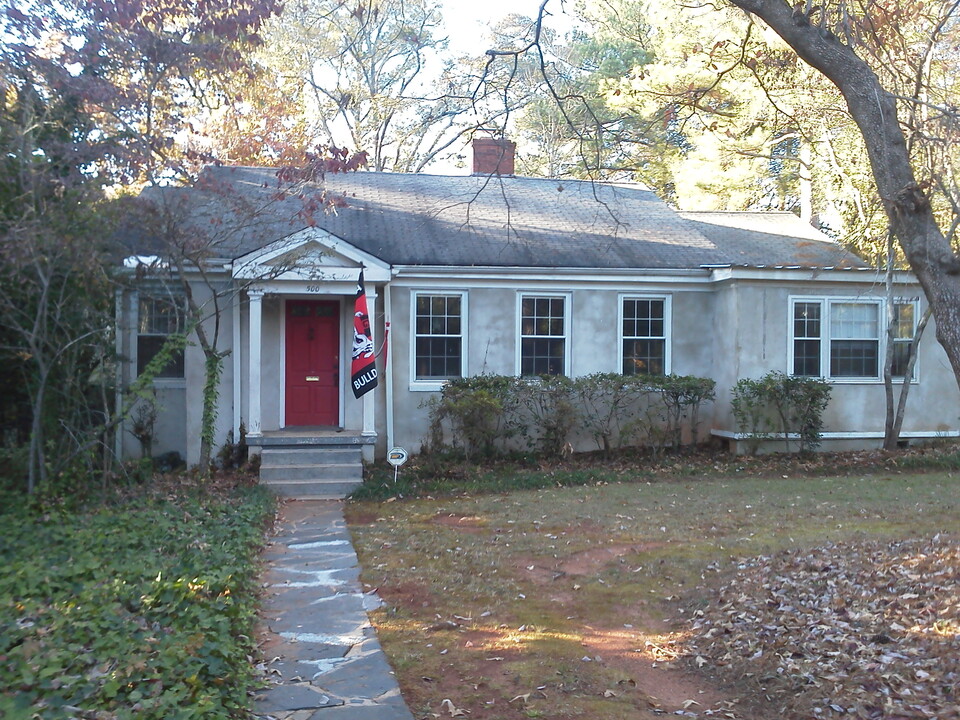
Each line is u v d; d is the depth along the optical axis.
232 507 12.48
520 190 21.41
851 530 10.90
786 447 17.58
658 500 13.52
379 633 7.34
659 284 18.34
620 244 19.02
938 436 18.77
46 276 11.74
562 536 11.05
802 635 6.94
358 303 15.53
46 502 11.80
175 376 17.14
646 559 9.74
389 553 10.29
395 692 6.02
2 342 12.58
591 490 14.68
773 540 10.47
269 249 15.50
